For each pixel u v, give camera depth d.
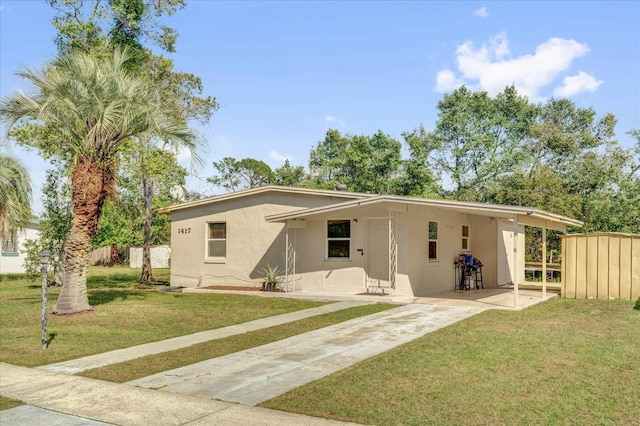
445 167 42.22
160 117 13.80
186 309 14.09
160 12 24.08
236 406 6.30
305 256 18.02
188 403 6.45
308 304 14.85
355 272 16.98
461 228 19.47
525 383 6.96
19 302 15.94
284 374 7.65
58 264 22.05
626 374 7.37
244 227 19.75
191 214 21.03
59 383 7.43
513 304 14.22
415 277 16.03
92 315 13.05
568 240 16.52
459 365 7.85
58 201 21.38
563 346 9.05
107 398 6.73
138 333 10.92
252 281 19.44
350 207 15.86
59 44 21.89
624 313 12.79
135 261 41.59
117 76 13.41
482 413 5.90
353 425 5.63
